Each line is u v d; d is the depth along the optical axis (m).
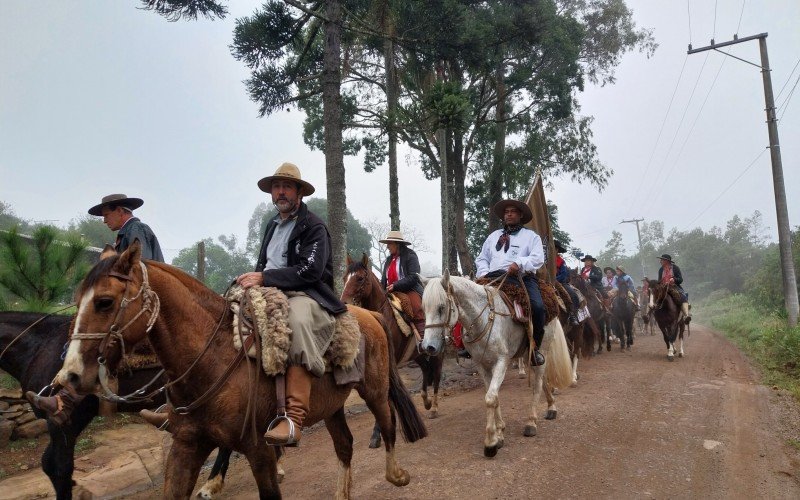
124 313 3.15
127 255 3.20
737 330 20.25
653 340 18.81
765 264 28.09
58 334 5.23
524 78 20.16
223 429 3.54
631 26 24.41
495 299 6.88
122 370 4.61
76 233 8.17
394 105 17.45
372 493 5.42
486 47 15.52
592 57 24.89
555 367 7.66
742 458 6.27
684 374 11.23
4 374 7.37
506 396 9.64
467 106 12.56
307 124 22.86
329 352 4.23
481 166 25.83
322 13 13.19
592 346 12.64
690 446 6.67
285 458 6.84
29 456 6.54
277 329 3.72
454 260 22.47
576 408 8.41
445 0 13.12
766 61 16.89
